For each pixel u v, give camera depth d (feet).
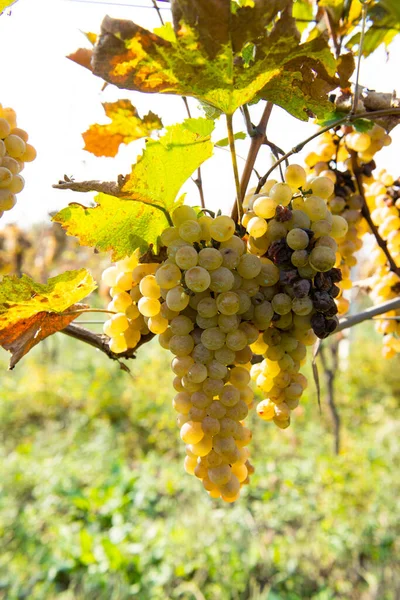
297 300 1.13
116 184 1.17
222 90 1.16
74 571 5.91
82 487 7.98
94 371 12.53
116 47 1.04
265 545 6.22
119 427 10.32
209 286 1.13
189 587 5.50
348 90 1.52
